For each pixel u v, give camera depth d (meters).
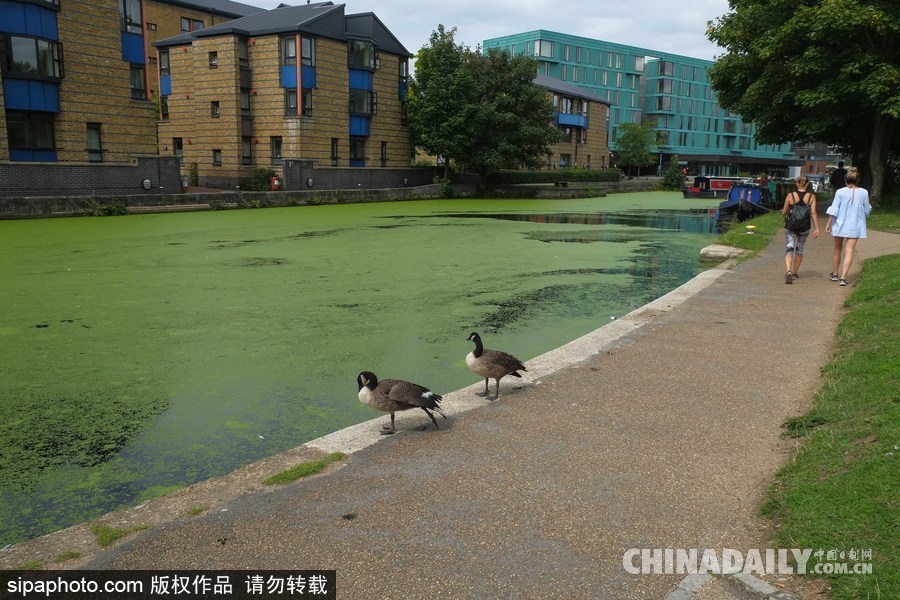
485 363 5.83
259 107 41.75
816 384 6.19
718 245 16.70
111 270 14.41
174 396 7.05
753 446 4.86
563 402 5.83
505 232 23.28
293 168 37.62
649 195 57.50
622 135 84.19
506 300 11.74
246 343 8.98
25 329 9.61
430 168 49.44
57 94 28.73
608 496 4.12
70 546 3.68
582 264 15.93
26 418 6.47
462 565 3.41
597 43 95.69
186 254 16.86
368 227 24.50
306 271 14.50
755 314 9.19
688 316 9.09
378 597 3.16
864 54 22.81
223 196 32.03
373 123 46.34
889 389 5.06
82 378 7.60
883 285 9.43
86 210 26.56
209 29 41.47
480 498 4.11
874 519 3.43
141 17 32.41
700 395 5.98
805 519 3.60
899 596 2.88
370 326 9.87
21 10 26.86
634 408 5.66
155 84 54.47
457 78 44.22
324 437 5.16
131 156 31.98
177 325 9.88
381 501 4.09
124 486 5.16
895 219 21.27
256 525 3.83
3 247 17.62
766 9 25.42
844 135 30.45
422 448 4.89
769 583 3.23
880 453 4.02
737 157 107.75
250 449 5.80
